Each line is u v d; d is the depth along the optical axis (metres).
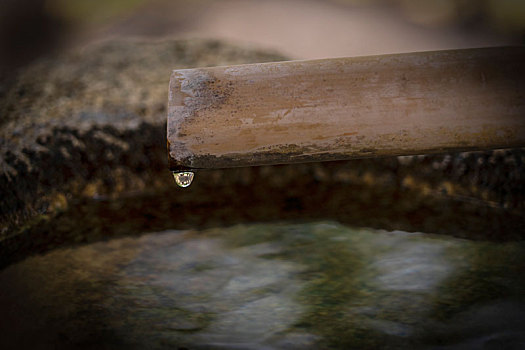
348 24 1.81
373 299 0.72
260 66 0.70
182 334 0.70
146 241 0.78
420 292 0.72
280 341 0.69
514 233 0.77
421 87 0.69
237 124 0.69
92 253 0.77
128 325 0.70
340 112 0.69
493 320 0.70
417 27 1.83
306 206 0.82
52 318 0.71
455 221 0.79
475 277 0.73
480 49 0.69
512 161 0.80
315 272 0.74
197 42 1.02
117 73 0.92
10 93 0.88
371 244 0.77
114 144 0.83
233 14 1.87
